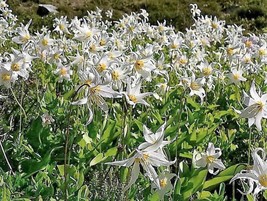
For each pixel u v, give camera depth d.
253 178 2.31
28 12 17.08
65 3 18.39
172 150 4.29
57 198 3.28
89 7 17.80
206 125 5.15
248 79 6.96
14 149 4.12
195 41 7.34
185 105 5.40
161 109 5.23
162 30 7.71
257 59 6.75
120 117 4.55
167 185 2.83
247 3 17.53
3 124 4.58
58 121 4.82
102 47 4.84
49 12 17.30
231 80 5.71
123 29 8.26
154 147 2.50
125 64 3.86
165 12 16.17
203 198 3.37
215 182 3.37
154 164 2.50
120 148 3.68
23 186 3.55
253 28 15.62
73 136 4.21
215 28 8.59
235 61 6.73
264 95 2.79
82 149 4.12
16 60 3.95
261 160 2.32
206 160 3.21
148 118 5.06
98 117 4.48
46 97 5.32
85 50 4.73
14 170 4.05
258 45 7.38
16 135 4.32
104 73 3.80
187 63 6.38
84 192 3.29
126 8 17.69
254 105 2.78
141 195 3.50
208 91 6.03
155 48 6.87
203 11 17.02
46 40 5.58
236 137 5.21
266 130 4.95
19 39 5.43
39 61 6.47
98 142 4.22
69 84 6.16
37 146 4.31
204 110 5.30
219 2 17.97
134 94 3.33
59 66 5.56
